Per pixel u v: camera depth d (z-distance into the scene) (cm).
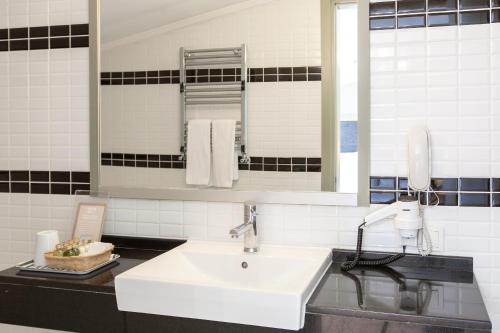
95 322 145
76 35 202
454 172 164
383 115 169
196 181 190
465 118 162
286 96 179
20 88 210
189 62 190
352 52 171
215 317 130
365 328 122
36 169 208
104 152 201
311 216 178
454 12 163
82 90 202
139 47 195
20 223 211
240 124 185
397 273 159
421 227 160
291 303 122
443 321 117
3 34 211
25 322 153
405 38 167
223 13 186
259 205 183
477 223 162
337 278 153
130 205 199
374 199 171
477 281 161
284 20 178
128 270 149
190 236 192
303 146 178
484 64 161
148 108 195
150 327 138
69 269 158
